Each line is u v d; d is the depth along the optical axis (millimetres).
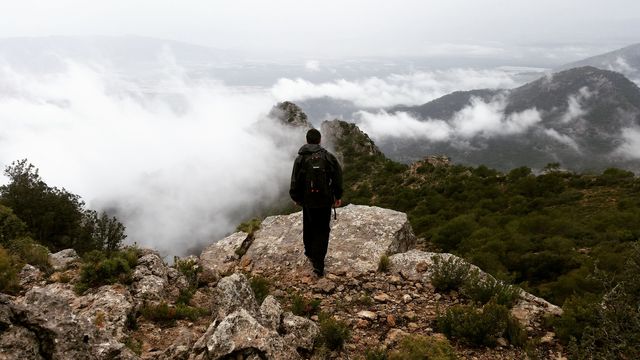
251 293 5746
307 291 7094
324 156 6852
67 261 8078
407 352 4633
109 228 15375
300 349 4852
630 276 4996
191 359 4172
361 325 5770
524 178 55250
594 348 4570
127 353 3904
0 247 7656
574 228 29500
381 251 8484
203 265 8102
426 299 6605
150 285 6371
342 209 10773
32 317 3508
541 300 6391
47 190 20266
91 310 5441
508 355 5020
